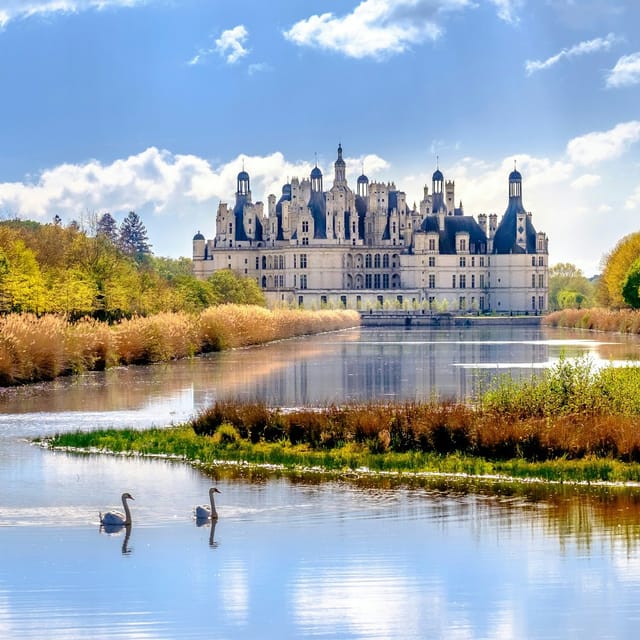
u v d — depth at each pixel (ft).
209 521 169.68
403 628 130.72
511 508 176.96
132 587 141.90
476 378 370.73
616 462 203.92
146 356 457.27
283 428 230.48
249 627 130.72
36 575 146.00
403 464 205.36
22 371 358.02
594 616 133.69
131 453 220.64
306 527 166.61
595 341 644.69
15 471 203.92
